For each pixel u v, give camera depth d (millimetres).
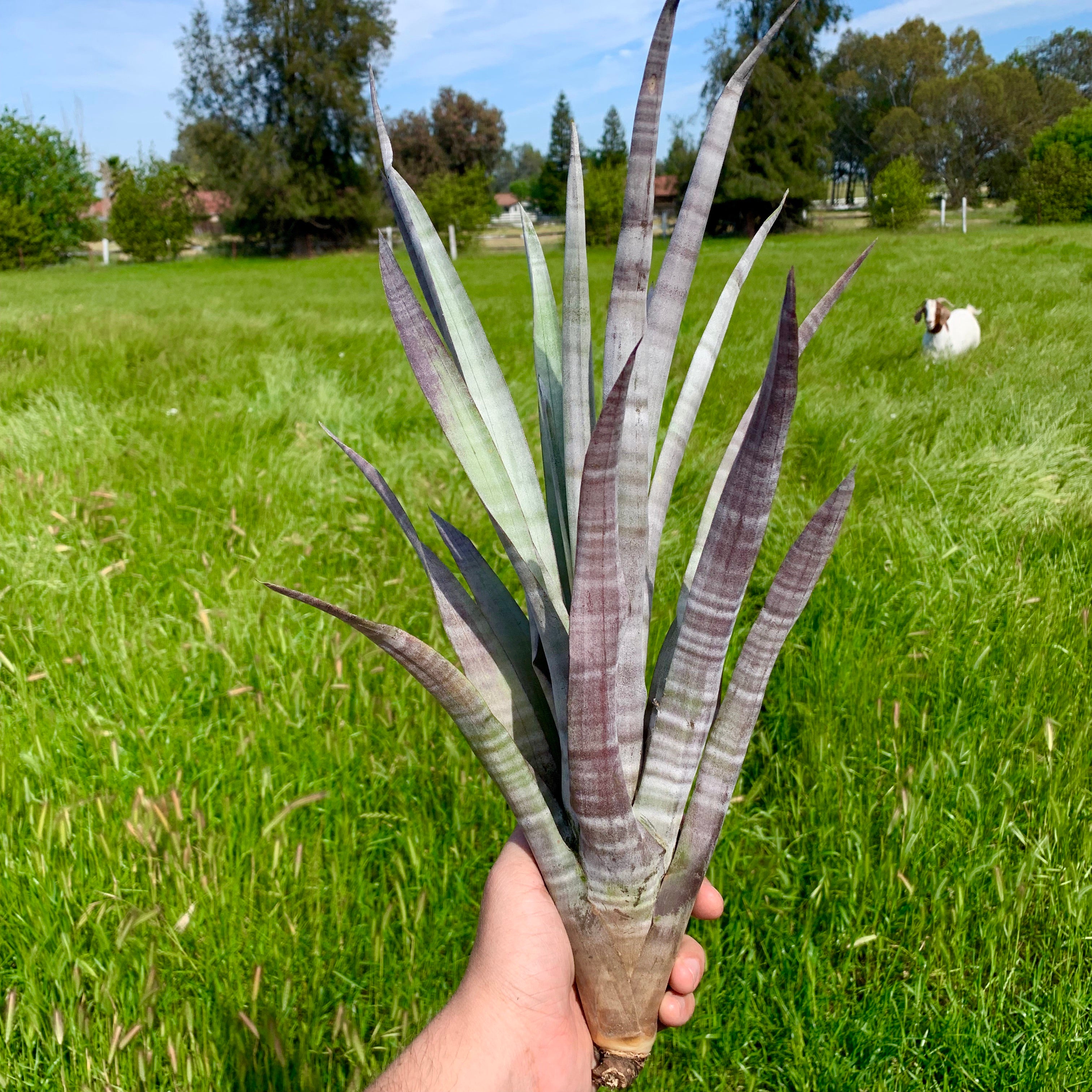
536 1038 1079
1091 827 2291
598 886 981
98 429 5543
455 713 932
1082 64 76188
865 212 61000
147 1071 1725
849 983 2027
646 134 1024
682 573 3824
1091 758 2568
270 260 43906
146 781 2516
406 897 2191
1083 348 7480
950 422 5426
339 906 2127
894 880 2186
